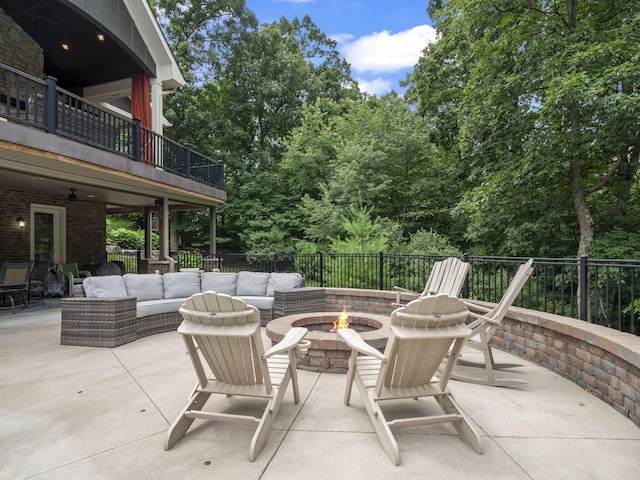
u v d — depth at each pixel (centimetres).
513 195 974
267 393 236
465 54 1283
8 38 905
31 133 529
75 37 946
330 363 359
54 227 1024
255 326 220
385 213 1669
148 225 1274
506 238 1105
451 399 240
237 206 2120
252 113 2308
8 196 898
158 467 201
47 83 571
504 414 264
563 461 206
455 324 228
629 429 242
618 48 721
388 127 1747
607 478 191
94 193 962
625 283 798
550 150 855
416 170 1684
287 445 224
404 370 234
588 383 305
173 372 357
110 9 919
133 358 404
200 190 1021
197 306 227
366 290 645
